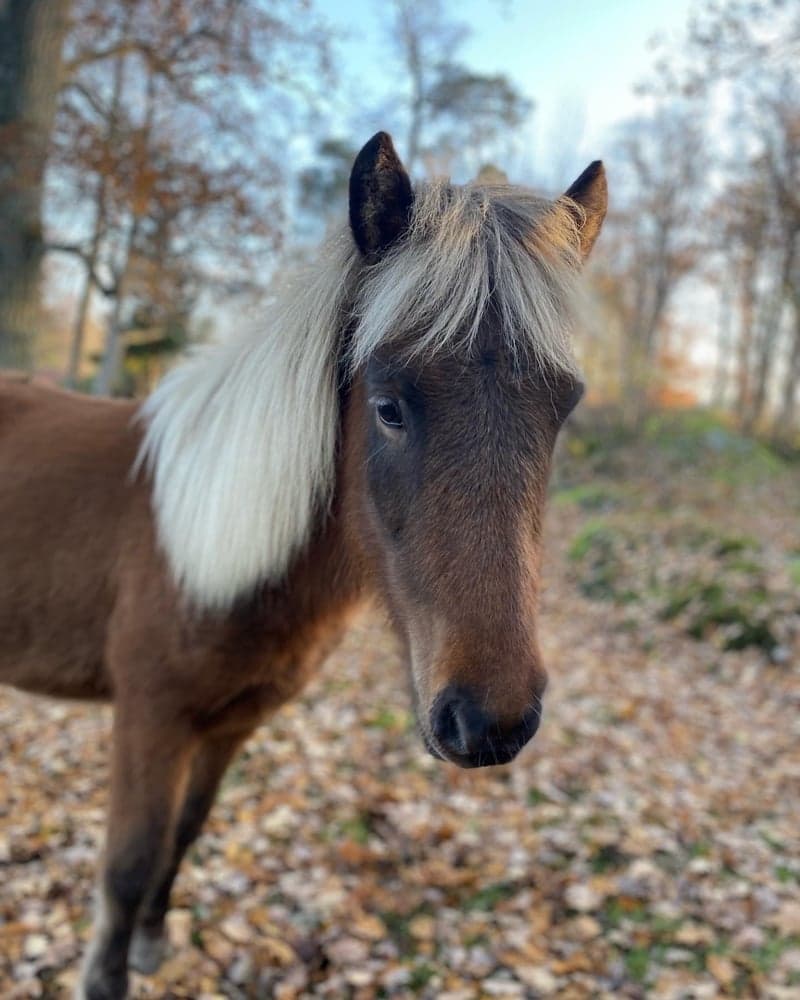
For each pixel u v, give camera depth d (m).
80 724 4.41
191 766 2.46
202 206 7.70
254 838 3.37
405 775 4.11
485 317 1.49
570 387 1.59
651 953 2.86
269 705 2.21
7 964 2.54
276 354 1.88
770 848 3.64
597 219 1.87
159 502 2.10
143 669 2.04
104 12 7.45
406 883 3.16
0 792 3.56
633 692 5.77
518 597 1.39
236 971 2.59
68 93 7.46
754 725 5.29
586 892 3.17
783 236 14.72
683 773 4.44
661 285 22.02
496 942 2.84
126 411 2.47
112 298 8.25
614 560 9.18
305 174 11.66
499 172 2.13
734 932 3.00
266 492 1.90
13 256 6.47
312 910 2.93
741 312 25.61
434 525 1.44
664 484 15.52
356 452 1.80
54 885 2.94
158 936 2.53
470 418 1.45
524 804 3.91
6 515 2.28
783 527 11.62
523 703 1.33
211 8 7.49
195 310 10.27
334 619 2.14
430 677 1.41
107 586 2.18
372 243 1.65
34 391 2.62
